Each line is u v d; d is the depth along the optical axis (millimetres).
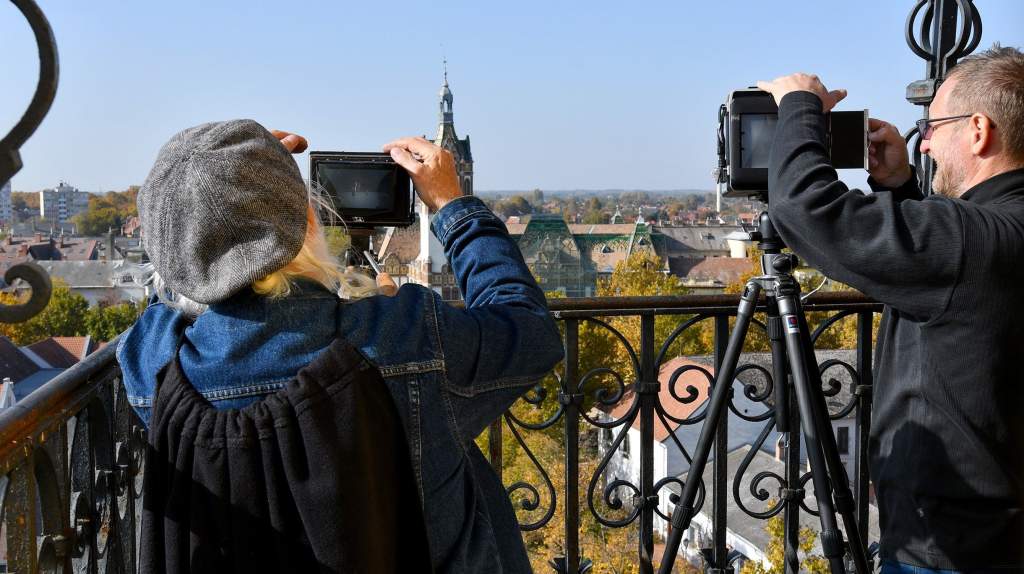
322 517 1091
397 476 1197
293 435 1112
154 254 1147
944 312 1642
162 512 1174
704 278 103562
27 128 820
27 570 1156
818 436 2152
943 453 1710
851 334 14031
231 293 1121
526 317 1342
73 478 1517
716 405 2277
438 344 1248
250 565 1111
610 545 15445
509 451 19047
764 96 2027
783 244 2232
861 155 1961
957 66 1823
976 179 1757
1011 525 1685
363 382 1157
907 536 1794
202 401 1148
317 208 1377
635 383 2787
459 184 1587
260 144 1168
